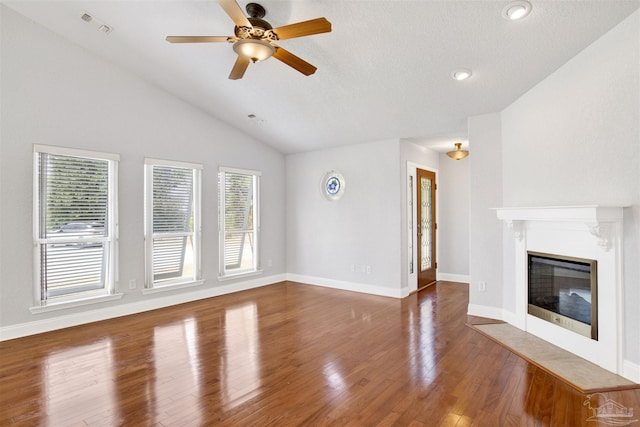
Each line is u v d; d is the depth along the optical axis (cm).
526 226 352
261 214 604
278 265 637
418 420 205
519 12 243
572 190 290
